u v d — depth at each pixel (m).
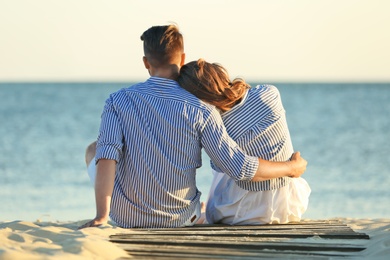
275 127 5.65
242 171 5.37
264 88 5.70
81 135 35.19
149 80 5.48
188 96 5.40
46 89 114.69
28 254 4.00
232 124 5.59
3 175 19.69
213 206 5.89
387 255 4.44
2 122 43.03
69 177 19.14
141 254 4.35
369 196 15.52
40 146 29.41
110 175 5.30
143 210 5.41
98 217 5.23
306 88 114.19
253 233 5.09
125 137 5.41
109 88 120.50
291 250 4.62
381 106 58.53
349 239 5.00
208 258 4.30
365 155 26.05
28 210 13.25
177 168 5.40
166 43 5.42
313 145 30.41
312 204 14.41
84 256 4.12
